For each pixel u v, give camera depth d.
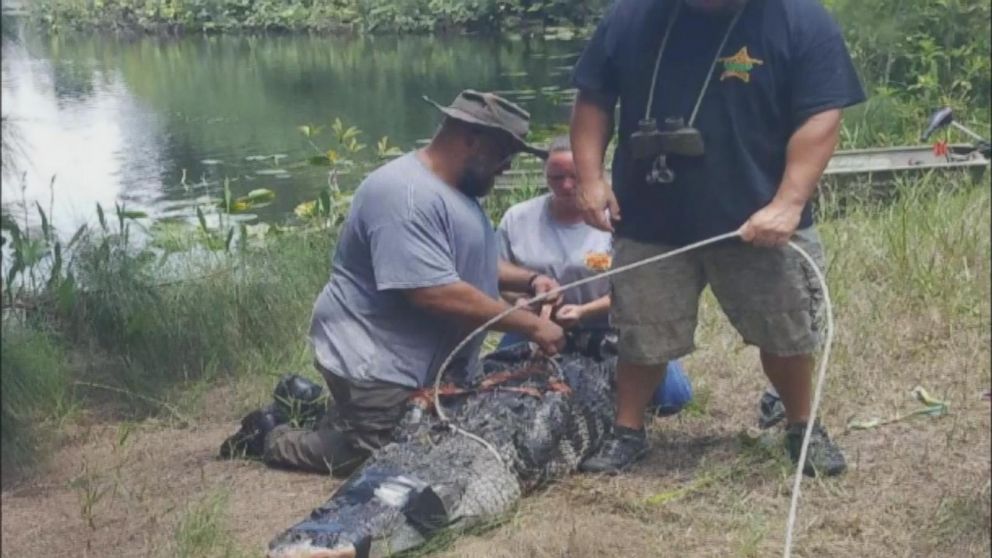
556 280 6.27
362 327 5.86
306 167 10.12
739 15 5.46
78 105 11.88
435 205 5.76
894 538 5.38
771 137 5.54
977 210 8.60
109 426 6.51
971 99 12.02
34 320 7.09
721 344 7.07
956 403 6.43
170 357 7.02
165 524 5.56
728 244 5.62
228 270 7.41
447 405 5.79
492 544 5.33
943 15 11.92
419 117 10.78
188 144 10.74
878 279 7.76
